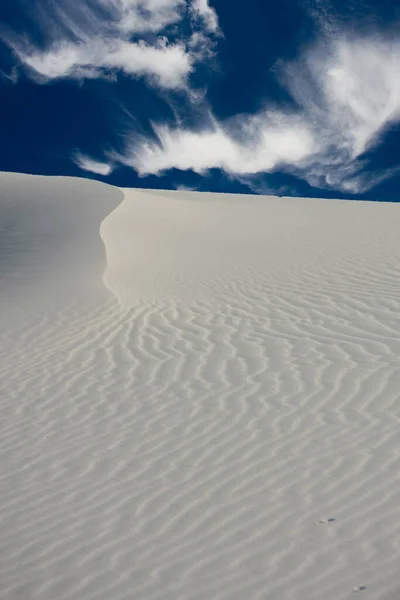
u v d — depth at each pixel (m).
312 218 20.16
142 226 17.44
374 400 6.07
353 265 12.21
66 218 17.55
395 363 6.93
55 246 14.91
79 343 8.83
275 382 6.77
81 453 5.66
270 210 23.05
